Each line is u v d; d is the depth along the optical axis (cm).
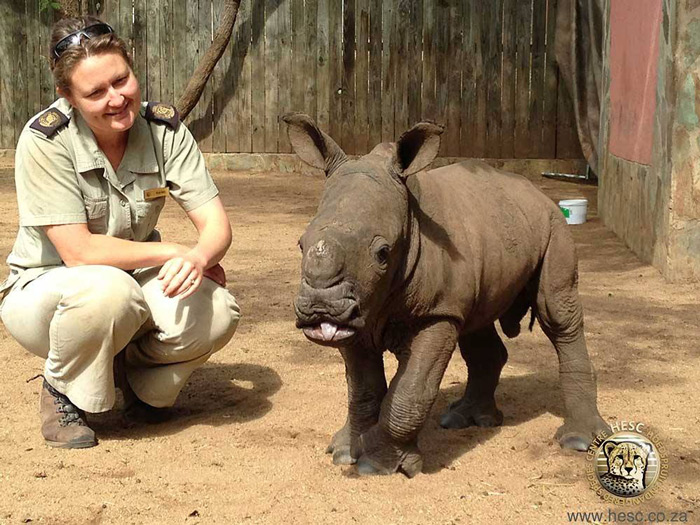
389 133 1462
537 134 1444
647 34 883
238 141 1492
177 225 1030
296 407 479
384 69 1451
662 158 805
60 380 423
